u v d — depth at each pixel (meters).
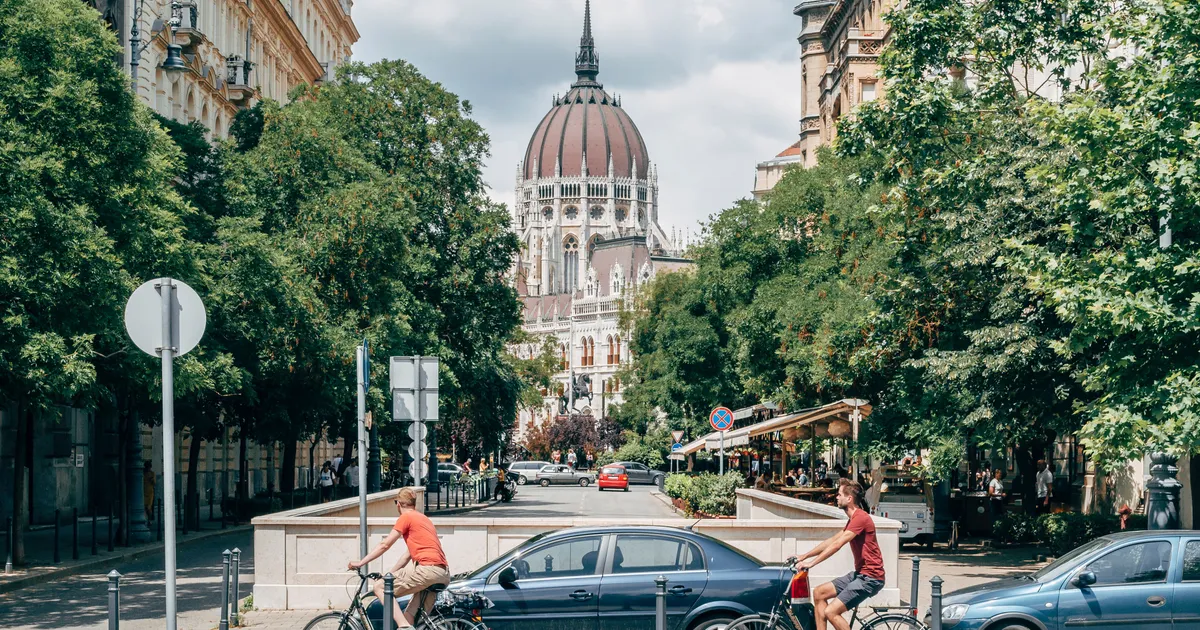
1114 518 29.00
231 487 60.88
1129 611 15.51
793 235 50.88
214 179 40.78
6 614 21.09
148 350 13.00
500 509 60.34
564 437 145.25
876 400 37.53
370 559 15.12
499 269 52.28
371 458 45.75
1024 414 28.72
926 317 30.28
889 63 28.36
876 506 34.06
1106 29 23.72
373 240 41.09
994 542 36.03
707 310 67.00
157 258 27.61
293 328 37.03
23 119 25.17
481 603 14.95
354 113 50.09
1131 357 19.00
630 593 15.20
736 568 15.27
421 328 46.94
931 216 29.36
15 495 27.36
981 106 28.45
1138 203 18.89
